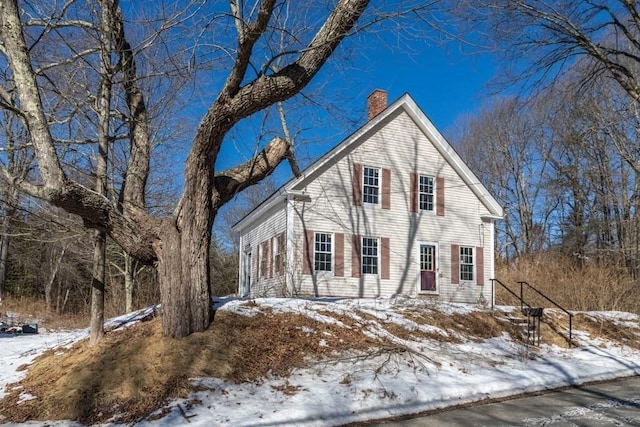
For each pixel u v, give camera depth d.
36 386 8.71
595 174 34.72
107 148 10.96
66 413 7.55
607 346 14.88
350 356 10.06
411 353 10.70
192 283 9.57
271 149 10.66
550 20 14.52
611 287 24.64
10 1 8.56
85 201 8.94
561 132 33.16
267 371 9.00
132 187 10.27
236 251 43.16
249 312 11.02
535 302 24.39
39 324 22.69
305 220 19.55
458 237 22.23
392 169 21.44
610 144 32.50
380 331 11.91
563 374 11.02
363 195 20.78
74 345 10.71
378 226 20.78
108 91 10.63
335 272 19.67
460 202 22.59
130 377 8.25
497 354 12.30
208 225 9.81
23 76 8.48
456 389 9.11
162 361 8.59
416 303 15.17
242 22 8.42
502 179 44.03
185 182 9.72
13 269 36.78
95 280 10.27
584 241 36.12
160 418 7.11
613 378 11.56
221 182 10.06
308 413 7.45
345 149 20.66
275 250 21.17
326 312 12.23
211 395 7.91
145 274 30.27
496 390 9.48
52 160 8.47
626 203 31.16
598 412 8.16
